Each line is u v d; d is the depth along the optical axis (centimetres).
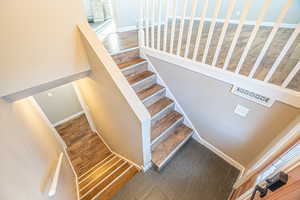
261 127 153
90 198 193
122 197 183
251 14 364
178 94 234
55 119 408
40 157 144
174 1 170
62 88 389
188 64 189
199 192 184
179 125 254
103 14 415
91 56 165
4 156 88
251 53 213
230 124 185
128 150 231
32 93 158
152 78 246
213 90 179
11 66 129
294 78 144
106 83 171
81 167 298
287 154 98
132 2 361
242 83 146
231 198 167
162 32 346
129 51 240
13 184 83
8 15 115
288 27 333
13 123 127
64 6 140
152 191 187
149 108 236
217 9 135
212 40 281
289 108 123
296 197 55
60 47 153
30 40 132
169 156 212
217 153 228
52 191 119
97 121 320
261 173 125
